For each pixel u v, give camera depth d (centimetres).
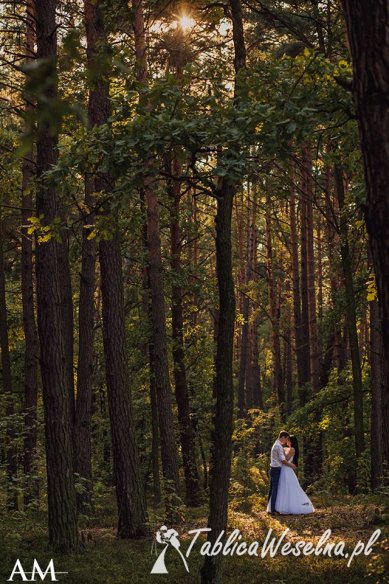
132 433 1314
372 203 408
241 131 752
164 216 2172
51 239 1088
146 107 856
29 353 2127
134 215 983
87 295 1645
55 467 1106
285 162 785
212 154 835
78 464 1605
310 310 2738
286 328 3606
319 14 1770
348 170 930
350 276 1927
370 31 396
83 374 1634
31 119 200
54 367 1096
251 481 2339
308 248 2781
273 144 751
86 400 1630
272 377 5375
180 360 2342
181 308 2338
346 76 786
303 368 2798
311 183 2517
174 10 1035
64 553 1095
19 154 201
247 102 802
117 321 1319
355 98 411
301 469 3634
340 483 2477
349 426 2461
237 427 2808
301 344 2895
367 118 403
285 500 1566
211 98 823
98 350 2897
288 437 1603
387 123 398
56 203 1088
